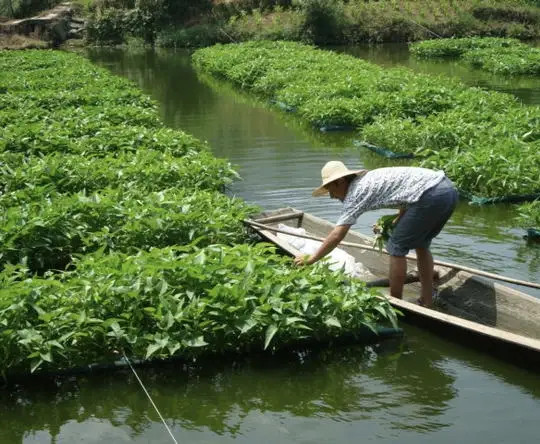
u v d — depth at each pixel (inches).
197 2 1603.1
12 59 1048.2
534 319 277.3
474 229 402.9
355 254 361.4
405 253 291.3
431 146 555.2
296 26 1509.6
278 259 298.2
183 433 226.1
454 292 308.3
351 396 244.7
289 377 255.9
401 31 1529.3
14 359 247.1
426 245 294.0
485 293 297.0
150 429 228.1
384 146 586.6
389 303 283.4
